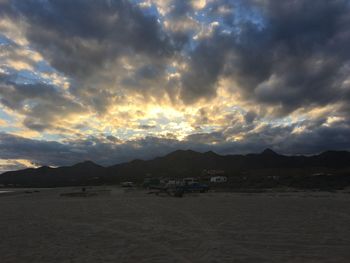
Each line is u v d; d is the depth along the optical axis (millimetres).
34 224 19062
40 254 11383
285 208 24500
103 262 10070
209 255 10602
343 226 15891
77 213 24594
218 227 16375
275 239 13070
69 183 165375
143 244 12586
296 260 9836
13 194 71562
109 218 20984
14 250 12117
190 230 15609
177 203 31672
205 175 141625
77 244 12938
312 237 13328
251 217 19812
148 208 27109
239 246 11883
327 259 9898
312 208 24109
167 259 10219
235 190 58750
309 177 73875
